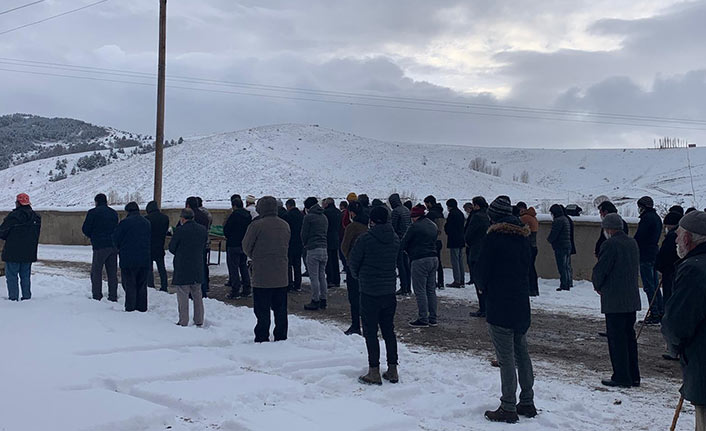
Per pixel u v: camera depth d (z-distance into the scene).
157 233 13.26
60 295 12.31
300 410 5.96
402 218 13.66
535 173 99.12
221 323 10.20
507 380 5.98
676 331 4.11
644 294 14.16
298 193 60.41
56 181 77.19
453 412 6.11
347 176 72.19
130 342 8.32
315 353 8.16
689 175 85.44
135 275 10.87
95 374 6.73
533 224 13.78
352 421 5.68
